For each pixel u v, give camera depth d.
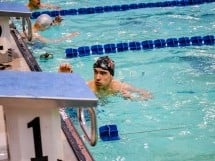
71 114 4.20
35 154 2.42
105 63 4.64
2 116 3.22
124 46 6.43
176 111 4.44
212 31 7.00
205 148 3.74
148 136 3.96
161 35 6.88
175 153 3.66
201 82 5.11
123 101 4.64
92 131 2.38
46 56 6.02
